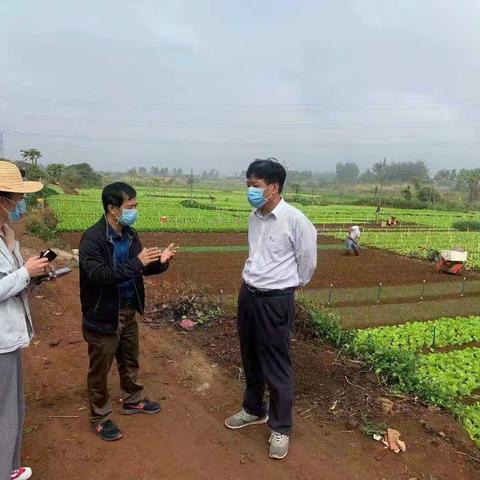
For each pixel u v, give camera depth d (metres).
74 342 7.56
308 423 5.42
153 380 6.29
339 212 57.34
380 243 29.44
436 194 78.31
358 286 17.02
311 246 4.67
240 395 6.03
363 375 6.69
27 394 5.82
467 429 6.21
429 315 13.62
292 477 4.49
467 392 8.26
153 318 8.63
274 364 4.75
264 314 4.66
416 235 35.31
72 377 6.32
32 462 4.48
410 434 5.38
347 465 4.73
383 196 92.31
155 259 4.55
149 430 5.12
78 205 46.69
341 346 7.77
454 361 9.77
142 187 115.12
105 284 4.41
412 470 4.75
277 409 4.76
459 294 16.66
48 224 27.20
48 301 9.73
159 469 4.48
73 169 96.12
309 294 15.37
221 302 9.59
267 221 4.72
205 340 7.73
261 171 4.52
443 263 20.34
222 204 62.47
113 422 5.11
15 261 3.85
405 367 6.77
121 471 4.42
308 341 7.92
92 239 4.49
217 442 4.97
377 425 5.42
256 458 4.75
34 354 7.06
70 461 4.52
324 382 6.34
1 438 3.70
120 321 4.92
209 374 6.54
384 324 12.54
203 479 4.38
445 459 5.02
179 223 36.81
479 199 86.31
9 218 3.82
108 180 123.44
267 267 4.64
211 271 18.39
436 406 6.34
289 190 118.56
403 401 6.12
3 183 3.49
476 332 11.82
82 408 5.52
